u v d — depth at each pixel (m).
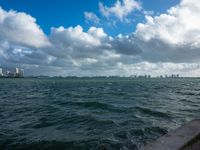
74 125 11.49
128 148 7.57
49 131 10.23
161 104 20.61
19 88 62.41
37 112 16.33
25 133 9.86
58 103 22.55
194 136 4.99
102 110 16.86
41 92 43.59
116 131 9.83
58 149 7.68
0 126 11.45
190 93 38.28
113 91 45.25
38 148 7.80
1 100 26.41
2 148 7.80
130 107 18.08
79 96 32.09
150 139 8.59
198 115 14.27
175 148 4.26
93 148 7.62
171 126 10.78
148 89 53.22
